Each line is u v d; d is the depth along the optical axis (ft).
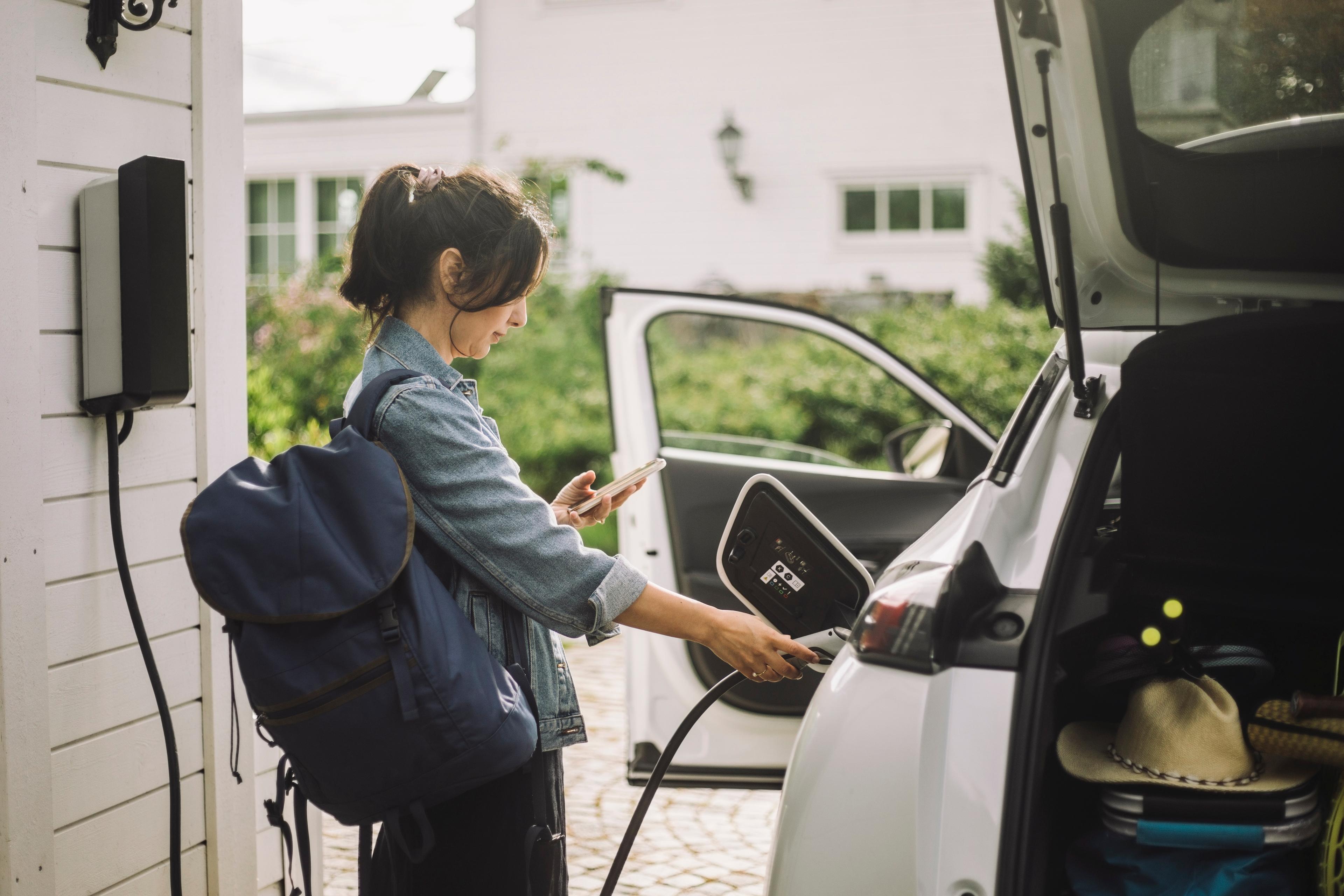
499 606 5.26
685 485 10.84
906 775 4.59
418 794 4.83
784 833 4.85
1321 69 5.92
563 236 37.24
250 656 4.69
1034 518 5.65
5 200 6.23
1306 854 5.30
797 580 5.67
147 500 7.34
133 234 6.34
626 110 36.76
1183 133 6.23
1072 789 5.80
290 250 40.09
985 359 26.78
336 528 4.83
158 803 7.43
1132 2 5.70
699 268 36.60
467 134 38.04
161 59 7.28
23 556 6.40
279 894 8.76
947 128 34.55
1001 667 4.76
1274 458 5.33
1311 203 6.32
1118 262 6.72
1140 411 5.49
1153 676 5.47
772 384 27.68
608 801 12.39
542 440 27.76
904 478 11.09
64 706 6.77
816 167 35.58
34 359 6.41
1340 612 5.48
